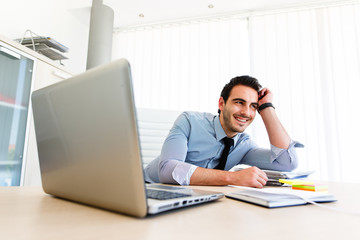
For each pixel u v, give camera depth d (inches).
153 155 70.3
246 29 113.4
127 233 12.4
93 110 16.0
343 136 91.7
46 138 21.3
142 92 119.9
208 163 53.2
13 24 80.7
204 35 117.0
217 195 21.1
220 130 51.4
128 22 123.8
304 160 93.9
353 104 92.9
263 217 16.2
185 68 116.4
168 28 122.6
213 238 11.9
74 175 18.5
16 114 64.2
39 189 28.7
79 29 116.2
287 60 103.6
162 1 107.0
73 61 111.3
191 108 112.2
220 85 109.9
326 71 98.0
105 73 15.0
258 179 33.3
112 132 14.9
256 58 108.0
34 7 89.5
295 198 21.0
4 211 16.8
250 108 49.6
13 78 63.3
